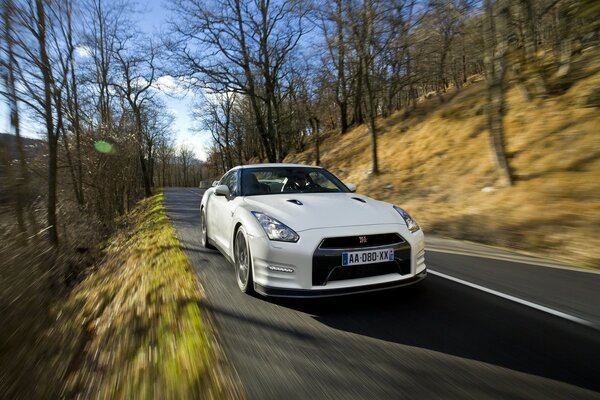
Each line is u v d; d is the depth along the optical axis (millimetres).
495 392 2236
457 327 3189
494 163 12734
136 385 2381
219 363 2592
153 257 6379
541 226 7426
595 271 5012
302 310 3594
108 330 3631
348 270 3447
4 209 7430
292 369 2523
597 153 10117
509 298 3902
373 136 18391
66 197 15883
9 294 3557
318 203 4094
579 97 12789
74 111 15625
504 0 8898
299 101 30891
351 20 15242
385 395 2219
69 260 7324
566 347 2816
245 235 3943
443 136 18719
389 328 3180
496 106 10750
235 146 58188
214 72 21531
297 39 23109
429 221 9617
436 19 12953
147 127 35656
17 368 2830
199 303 3781
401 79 22438
